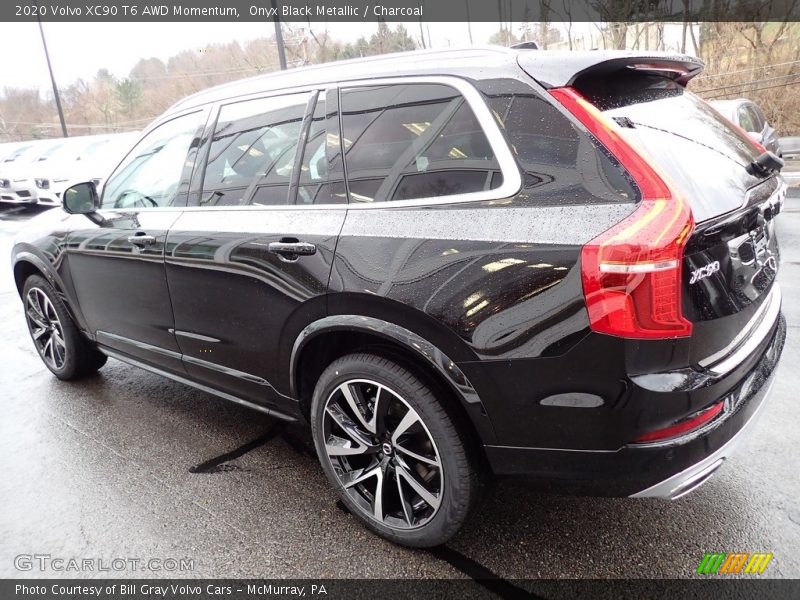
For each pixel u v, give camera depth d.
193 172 2.95
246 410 3.57
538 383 1.82
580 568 2.15
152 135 3.30
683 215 1.65
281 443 3.16
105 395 3.84
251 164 2.69
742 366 1.93
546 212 1.80
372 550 2.30
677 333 1.68
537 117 1.89
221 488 2.75
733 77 17.47
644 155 1.75
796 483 2.55
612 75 2.06
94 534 2.46
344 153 2.34
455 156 2.04
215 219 2.75
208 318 2.81
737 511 2.40
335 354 2.49
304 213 2.41
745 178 2.09
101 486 2.80
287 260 2.36
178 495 2.71
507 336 1.83
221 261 2.63
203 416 3.50
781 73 16.77
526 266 1.79
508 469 2.00
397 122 2.21
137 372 4.24
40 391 3.95
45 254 3.74
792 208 8.65
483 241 1.88
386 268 2.07
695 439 1.76
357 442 2.33
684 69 2.28
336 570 2.21
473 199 1.97
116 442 3.22
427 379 2.08
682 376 1.73
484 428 1.96
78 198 3.41
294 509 2.58
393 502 2.36
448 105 2.09
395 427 2.25
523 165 1.88
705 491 2.54
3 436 3.33
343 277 2.18
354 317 2.17
